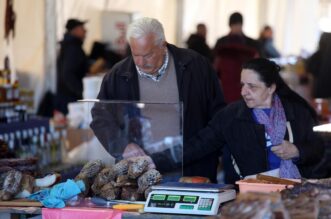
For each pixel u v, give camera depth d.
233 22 9.32
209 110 4.61
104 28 10.91
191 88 4.50
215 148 4.39
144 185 3.77
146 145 4.16
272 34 13.85
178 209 3.45
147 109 4.17
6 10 6.98
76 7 10.62
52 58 8.37
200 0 13.88
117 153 4.16
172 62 4.48
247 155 4.24
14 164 4.30
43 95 8.27
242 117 4.25
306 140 4.23
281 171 4.16
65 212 3.60
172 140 4.15
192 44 10.55
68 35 8.88
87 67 9.24
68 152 6.77
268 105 4.25
